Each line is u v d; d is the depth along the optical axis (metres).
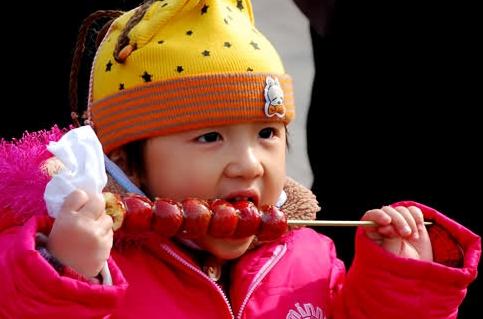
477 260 6.93
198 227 6.31
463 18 8.64
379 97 8.98
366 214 6.95
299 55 12.92
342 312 7.14
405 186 9.16
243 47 6.77
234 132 6.64
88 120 7.14
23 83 10.06
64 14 9.85
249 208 6.47
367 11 8.75
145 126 6.64
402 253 6.95
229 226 6.36
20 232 5.61
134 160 6.83
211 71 6.62
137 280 6.59
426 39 8.73
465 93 8.85
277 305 7.03
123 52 6.73
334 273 7.48
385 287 6.84
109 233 5.71
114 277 5.76
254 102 6.64
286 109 6.89
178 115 6.57
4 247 5.91
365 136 9.12
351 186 9.34
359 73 8.98
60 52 9.99
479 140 8.95
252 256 7.10
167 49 6.66
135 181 6.86
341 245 9.96
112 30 7.14
